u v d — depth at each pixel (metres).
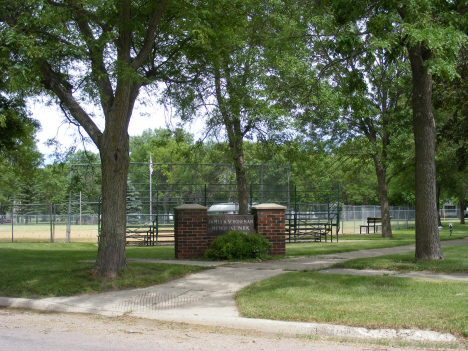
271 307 6.89
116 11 9.55
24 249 17.72
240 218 13.77
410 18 10.41
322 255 14.09
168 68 13.17
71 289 8.58
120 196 9.80
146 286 9.09
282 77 16.94
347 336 5.86
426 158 11.48
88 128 10.08
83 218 29.30
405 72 22.42
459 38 9.83
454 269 10.05
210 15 11.44
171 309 7.29
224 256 12.66
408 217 39.69
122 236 9.84
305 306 6.86
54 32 10.87
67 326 6.53
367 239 23.05
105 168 9.73
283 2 14.68
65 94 10.34
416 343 5.51
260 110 16.23
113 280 9.16
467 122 16.28
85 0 9.34
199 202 21.27
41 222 25.88
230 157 17.89
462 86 14.87
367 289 7.98
